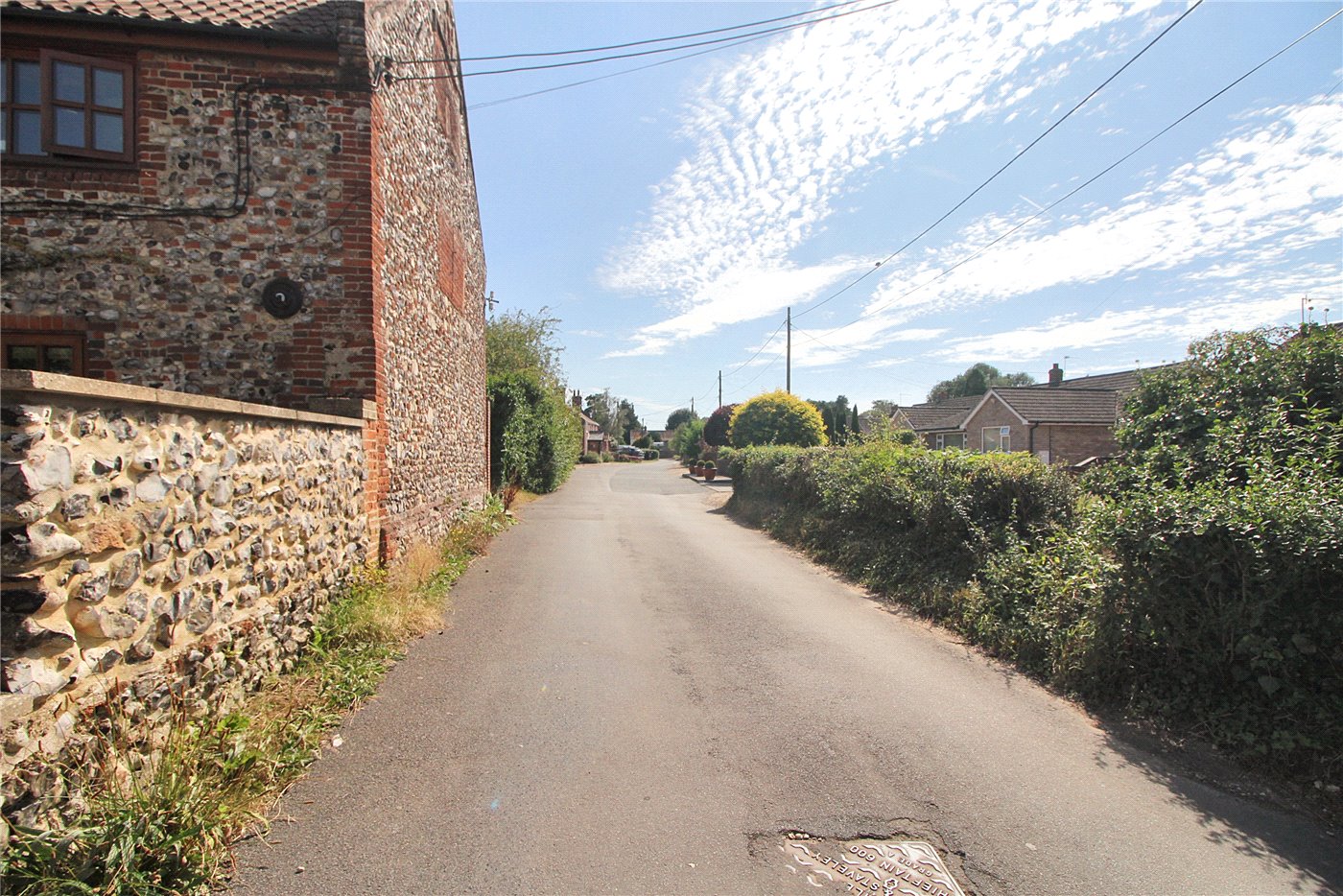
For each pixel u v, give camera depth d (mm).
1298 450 5117
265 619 4297
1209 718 4133
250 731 3516
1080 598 5340
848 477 10898
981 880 2770
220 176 6566
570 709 4398
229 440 3852
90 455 2699
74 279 6367
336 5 6918
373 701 4441
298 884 2605
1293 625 3898
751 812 3227
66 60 6277
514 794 3328
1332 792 3434
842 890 2676
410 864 2756
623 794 3355
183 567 3350
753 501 16359
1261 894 2719
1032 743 4027
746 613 6996
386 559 7102
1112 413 27250
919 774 3633
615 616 6754
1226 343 6668
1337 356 5805
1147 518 4480
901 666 5387
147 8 6477
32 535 2363
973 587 6621
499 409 18312
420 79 8648
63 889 2234
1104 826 3180
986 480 7570
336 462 5695
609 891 2633
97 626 2721
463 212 12539
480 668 5137
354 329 6699
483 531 11664
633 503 19922
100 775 2633
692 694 4727
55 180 6355
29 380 2316
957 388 73062
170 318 6492
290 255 6645
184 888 2486
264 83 6621
